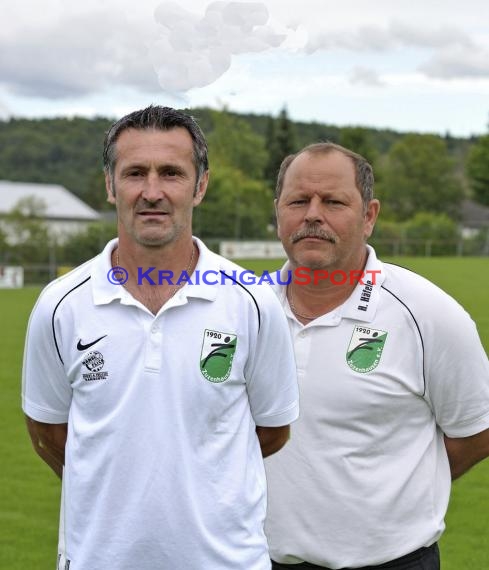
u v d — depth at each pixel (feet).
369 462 10.93
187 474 8.63
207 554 8.66
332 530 10.93
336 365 10.96
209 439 8.80
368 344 10.94
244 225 177.88
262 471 9.39
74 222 230.68
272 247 155.94
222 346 8.81
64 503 9.22
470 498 24.86
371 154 251.39
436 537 11.18
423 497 11.04
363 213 11.30
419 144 282.56
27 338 9.53
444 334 10.84
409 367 10.97
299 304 11.43
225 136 230.89
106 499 8.69
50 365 9.33
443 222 185.26
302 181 11.07
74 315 8.96
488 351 52.13
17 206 191.52
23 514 23.86
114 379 8.71
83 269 9.30
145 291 8.94
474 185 260.42
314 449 10.96
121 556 8.63
